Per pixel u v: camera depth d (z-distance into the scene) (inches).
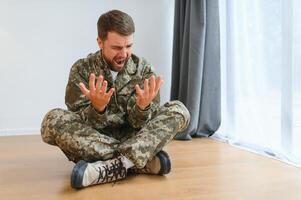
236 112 88.6
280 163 64.1
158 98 57.4
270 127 75.7
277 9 73.2
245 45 84.7
